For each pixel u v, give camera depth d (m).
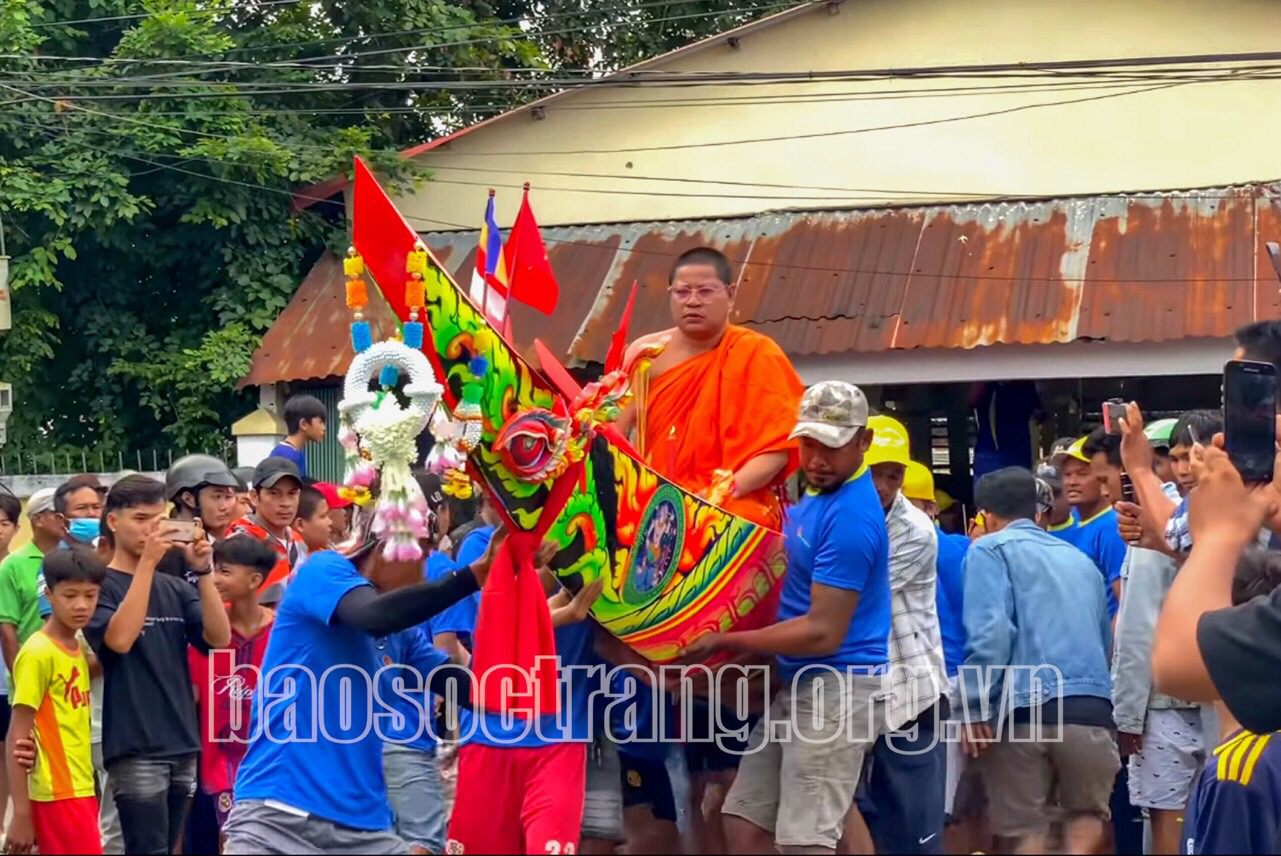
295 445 8.09
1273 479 3.69
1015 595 5.88
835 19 14.34
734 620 4.96
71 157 13.22
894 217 13.73
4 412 12.14
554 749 4.80
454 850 4.91
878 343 11.87
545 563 4.50
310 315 13.59
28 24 13.32
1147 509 4.41
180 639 5.80
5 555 7.19
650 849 4.89
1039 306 11.88
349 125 15.17
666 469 5.20
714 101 14.46
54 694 5.35
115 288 14.18
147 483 5.85
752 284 12.95
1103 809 5.83
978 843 4.62
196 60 13.69
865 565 4.85
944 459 13.67
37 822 5.34
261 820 4.40
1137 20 13.72
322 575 4.41
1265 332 4.64
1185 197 13.11
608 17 17.41
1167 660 3.44
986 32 14.07
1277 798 4.29
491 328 4.29
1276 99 13.39
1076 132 13.79
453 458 4.09
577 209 14.71
